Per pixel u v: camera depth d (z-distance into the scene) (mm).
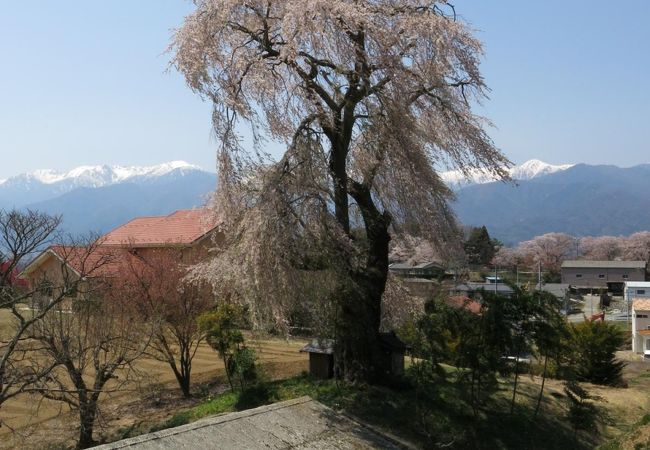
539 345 14469
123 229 33969
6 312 24641
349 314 13422
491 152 13867
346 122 13375
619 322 53406
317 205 12844
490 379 14188
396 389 13820
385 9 12594
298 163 12664
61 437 14516
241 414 8875
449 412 13375
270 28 12766
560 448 13641
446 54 12594
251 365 16000
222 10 12266
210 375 19688
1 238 13547
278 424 8984
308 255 12461
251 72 12242
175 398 17016
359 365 13648
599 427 15820
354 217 15078
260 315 12305
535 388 17703
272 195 12117
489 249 75938
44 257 26828
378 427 11211
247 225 12297
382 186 15055
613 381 22688
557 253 97875
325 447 8914
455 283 20750
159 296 17500
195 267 13984
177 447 7301
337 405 12055
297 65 12492
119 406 16359
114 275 18375
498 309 13523
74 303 15000
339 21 11773
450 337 14281
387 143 13633
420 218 14805
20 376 12227
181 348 17438
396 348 14922
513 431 13719
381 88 12680
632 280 85938
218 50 12406
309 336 22188
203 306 17594
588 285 87250
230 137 12750
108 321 15703
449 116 13695
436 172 14922
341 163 13547
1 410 16469
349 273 13250
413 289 19953
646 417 13398
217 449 7555
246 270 11977
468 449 12211
